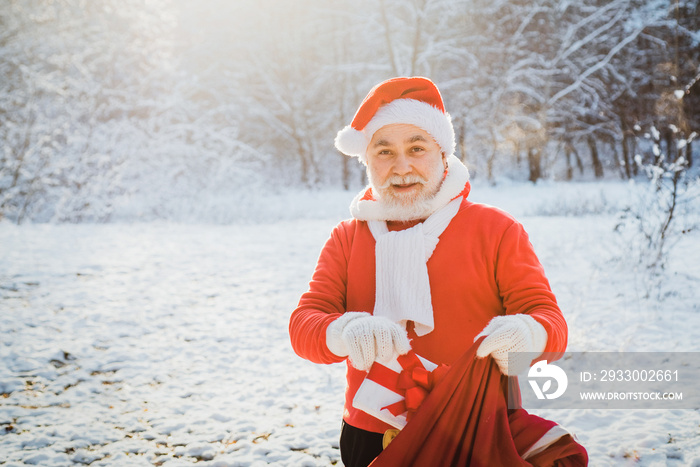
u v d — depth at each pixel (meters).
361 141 1.69
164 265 7.79
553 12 27.70
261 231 12.04
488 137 27.92
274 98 30.83
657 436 2.83
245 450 2.94
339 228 1.82
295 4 30.11
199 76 28.25
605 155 35.47
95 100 14.84
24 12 14.39
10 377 3.89
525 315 1.34
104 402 3.58
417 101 1.64
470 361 1.34
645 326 4.65
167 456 2.90
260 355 4.45
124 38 16.42
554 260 7.26
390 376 1.43
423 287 1.55
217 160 18.20
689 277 6.05
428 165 1.62
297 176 32.06
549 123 28.98
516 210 16.48
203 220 14.45
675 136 8.22
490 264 1.57
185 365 4.24
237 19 29.94
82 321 5.16
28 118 13.23
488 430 1.35
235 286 6.70
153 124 16.66
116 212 14.82
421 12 26.02
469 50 28.52
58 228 11.38
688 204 6.96
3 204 12.95
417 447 1.35
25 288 6.21
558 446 1.38
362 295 1.67
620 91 27.75
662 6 26.52
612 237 8.30
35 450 2.94
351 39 29.94
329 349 1.45
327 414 3.40
